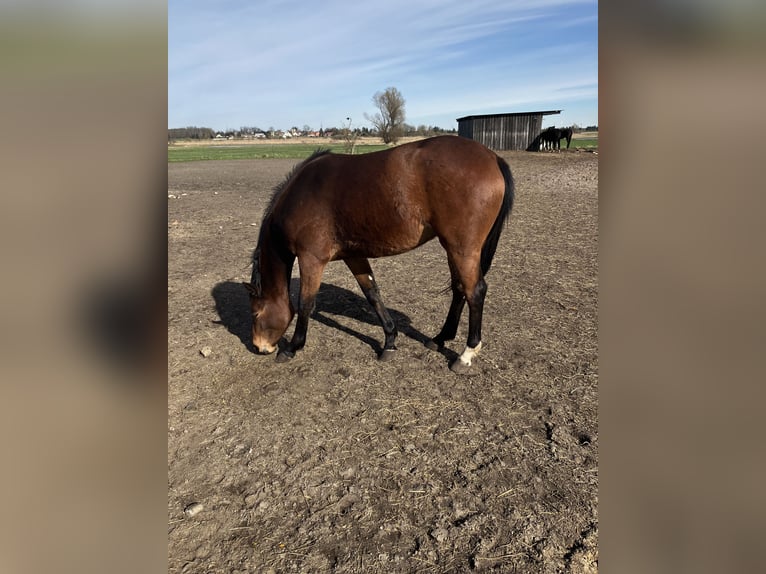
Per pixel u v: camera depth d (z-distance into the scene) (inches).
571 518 87.0
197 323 183.6
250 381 139.8
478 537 84.0
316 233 135.7
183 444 112.3
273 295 148.1
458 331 165.6
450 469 100.7
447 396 127.4
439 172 119.0
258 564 80.4
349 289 219.5
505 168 125.7
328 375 141.3
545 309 182.1
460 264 126.5
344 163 132.4
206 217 411.2
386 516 89.4
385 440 111.0
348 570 78.9
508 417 117.3
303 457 106.4
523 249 272.5
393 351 149.9
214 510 92.4
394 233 128.4
